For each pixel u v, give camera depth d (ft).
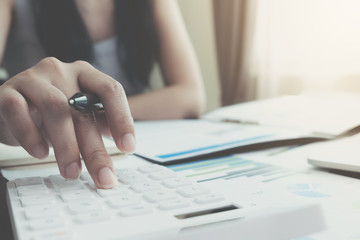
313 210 0.68
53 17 3.36
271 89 3.61
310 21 3.19
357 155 1.17
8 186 0.91
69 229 0.62
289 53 3.43
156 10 3.50
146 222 0.65
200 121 2.36
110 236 0.59
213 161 1.33
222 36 4.27
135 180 0.93
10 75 3.50
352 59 2.92
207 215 0.66
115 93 1.09
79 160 0.96
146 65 3.56
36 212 0.69
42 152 1.01
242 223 0.63
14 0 3.45
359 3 2.84
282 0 3.47
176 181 0.91
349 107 2.11
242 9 3.99
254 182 1.02
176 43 3.38
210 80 4.41
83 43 3.37
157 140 1.71
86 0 3.44
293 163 1.25
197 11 4.28
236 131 1.82
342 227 0.72
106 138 1.58
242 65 4.01
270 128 1.83
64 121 0.98
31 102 1.05
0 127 1.24
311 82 3.19
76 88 1.21
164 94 2.96
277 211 0.66
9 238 0.76
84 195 0.82
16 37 3.48
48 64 1.25
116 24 3.52
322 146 1.47
